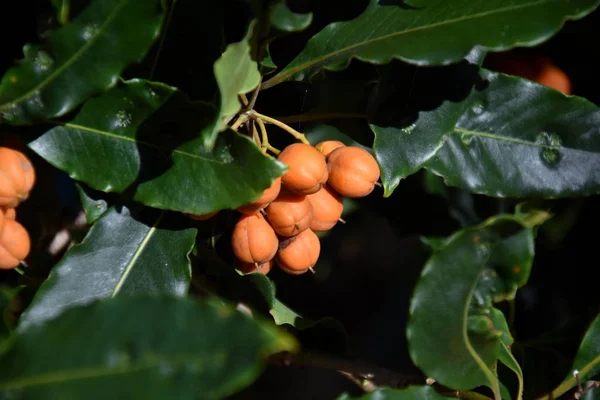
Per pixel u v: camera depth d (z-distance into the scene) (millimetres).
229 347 327
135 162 395
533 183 431
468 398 406
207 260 423
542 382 434
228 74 369
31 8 397
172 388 327
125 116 392
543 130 431
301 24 381
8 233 404
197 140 389
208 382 326
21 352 334
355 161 409
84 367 331
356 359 438
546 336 445
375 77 431
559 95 428
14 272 444
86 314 333
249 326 328
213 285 429
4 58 397
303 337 442
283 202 406
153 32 379
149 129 392
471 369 393
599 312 422
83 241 401
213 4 400
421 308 381
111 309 333
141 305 332
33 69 380
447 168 430
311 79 406
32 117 385
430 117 415
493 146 432
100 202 407
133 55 381
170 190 392
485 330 390
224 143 385
